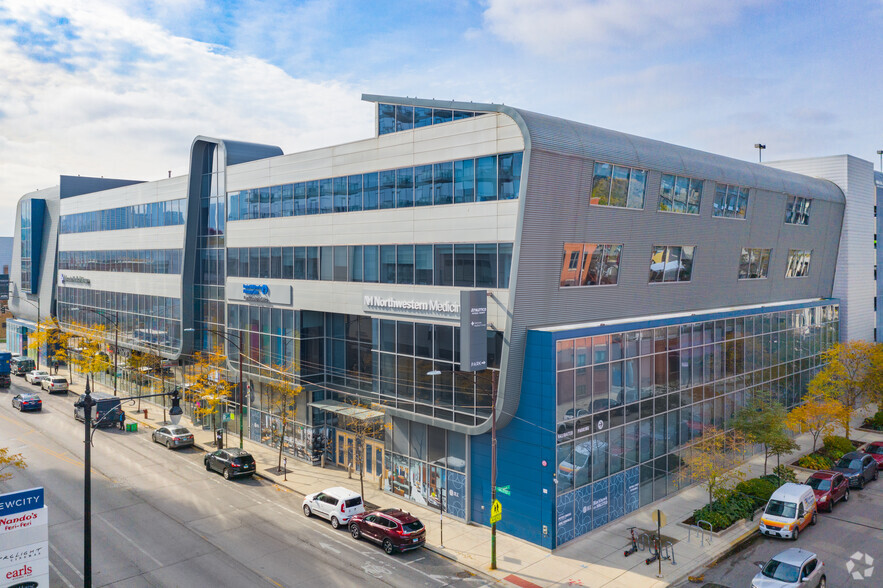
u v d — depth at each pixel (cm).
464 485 3262
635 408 3391
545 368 2911
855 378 4909
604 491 3200
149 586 2488
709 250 4162
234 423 5012
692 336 3812
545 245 3017
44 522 2095
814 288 5559
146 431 5119
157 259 5900
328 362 4338
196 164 5344
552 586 2558
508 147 2927
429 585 2548
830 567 2761
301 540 3000
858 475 3872
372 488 3794
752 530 3180
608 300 3447
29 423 5228
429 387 3388
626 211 3419
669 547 2939
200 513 3328
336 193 3925
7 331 9794
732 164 4319
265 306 4569
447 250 3244
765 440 3669
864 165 6056
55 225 8300
